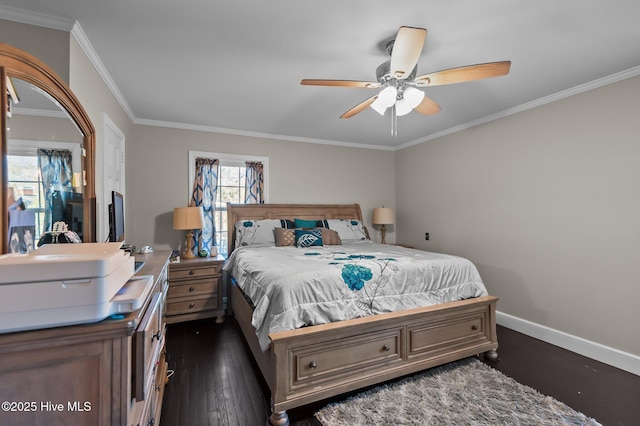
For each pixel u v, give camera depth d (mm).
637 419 1680
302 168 4328
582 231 2500
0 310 684
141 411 1062
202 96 2752
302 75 2338
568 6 1539
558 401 1839
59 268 727
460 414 1721
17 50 1053
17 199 1062
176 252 3492
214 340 2756
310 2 1511
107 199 2266
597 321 2402
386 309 2043
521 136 2977
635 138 2193
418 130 3930
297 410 1781
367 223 4789
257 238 3564
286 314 1740
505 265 3135
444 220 3945
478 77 1768
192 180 3656
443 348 2176
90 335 745
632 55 2023
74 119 1504
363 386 1863
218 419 1688
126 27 1706
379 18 1638
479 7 1545
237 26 1712
